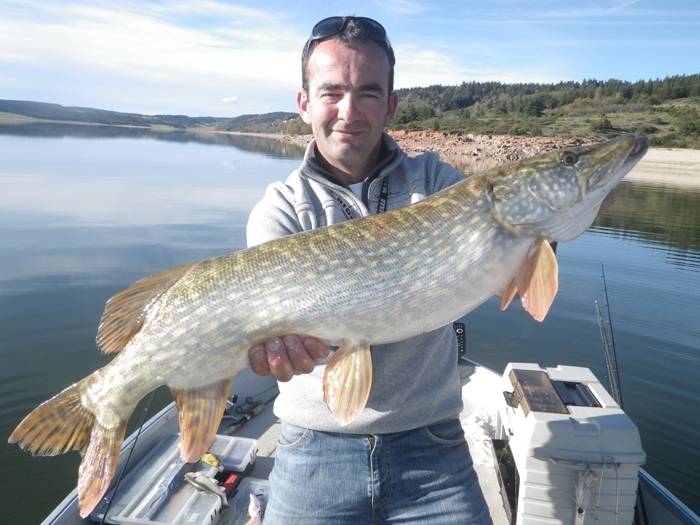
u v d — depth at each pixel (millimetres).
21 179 6840
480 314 2805
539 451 968
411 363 800
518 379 1155
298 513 795
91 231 4215
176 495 1112
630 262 3693
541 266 817
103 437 780
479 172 861
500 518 1131
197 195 6406
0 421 1730
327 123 842
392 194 887
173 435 1314
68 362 2104
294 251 783
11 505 1437
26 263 3289
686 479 1573
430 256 800
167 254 3662
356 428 779
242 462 1232
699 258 3818
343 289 775
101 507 1061
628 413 1909
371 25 842
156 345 781
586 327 2629
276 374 763
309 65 856
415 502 790
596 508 961
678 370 2207
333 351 814
